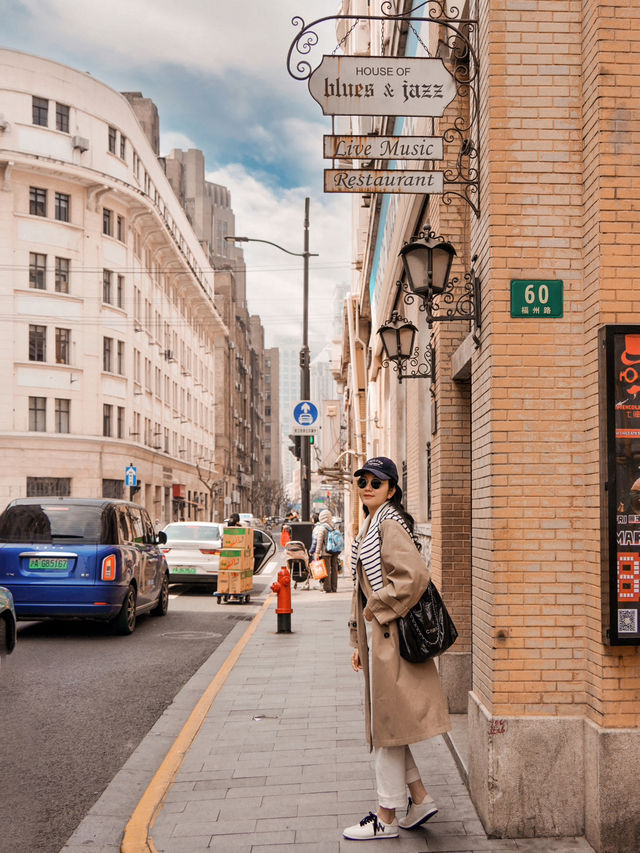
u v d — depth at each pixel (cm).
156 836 454
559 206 481
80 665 952
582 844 439
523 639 462
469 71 561
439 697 444
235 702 766
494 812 450
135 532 1277
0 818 494
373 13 1800
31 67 4253
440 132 770
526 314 475
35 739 656
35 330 4228
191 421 6938
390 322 901
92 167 4509
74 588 1112
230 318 9625
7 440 4066
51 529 1136
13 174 4181
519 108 485
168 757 595
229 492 9088
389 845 437
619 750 428
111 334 4581
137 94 6962
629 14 460
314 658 997
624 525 431
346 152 538
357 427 2830
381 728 438
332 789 523
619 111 458
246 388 11512
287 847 436
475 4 539
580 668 461
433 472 799
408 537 439
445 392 750
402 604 431
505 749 453
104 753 622
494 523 467
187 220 7050
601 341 442
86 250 4422
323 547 1942
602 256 455
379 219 1844
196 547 1866
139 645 1105
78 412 4325
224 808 494
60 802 521
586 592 461
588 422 464
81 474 4300
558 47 487
